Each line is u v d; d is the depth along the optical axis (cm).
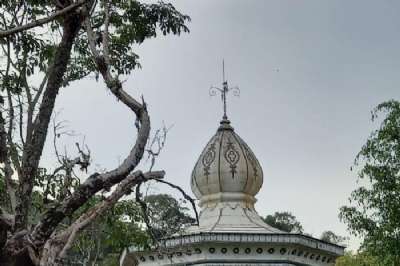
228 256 2127
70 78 1823
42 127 1175
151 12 1647
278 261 2147
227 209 2370
